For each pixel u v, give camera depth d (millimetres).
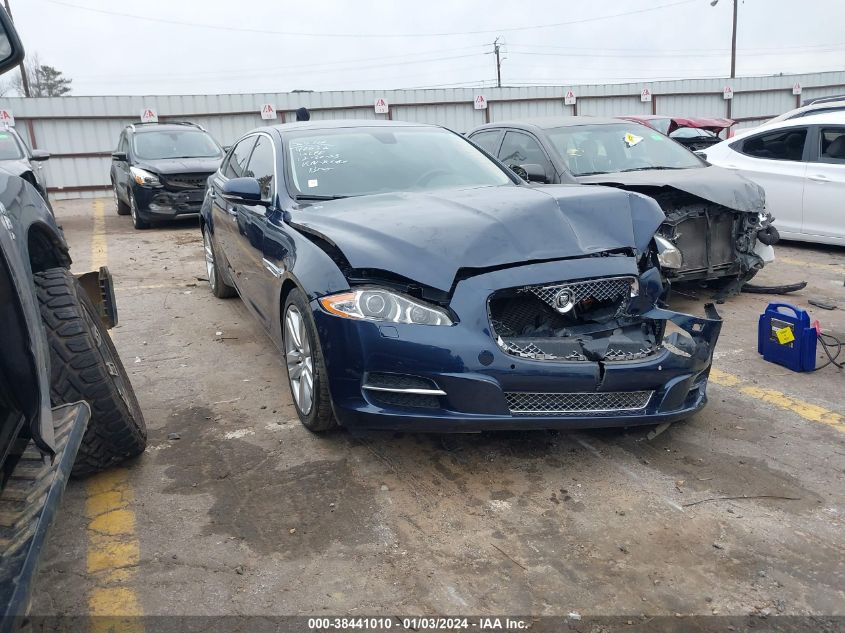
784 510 2932
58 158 19203
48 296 2994
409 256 3068
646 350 3207
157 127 12570
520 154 6934
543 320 3168
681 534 2775
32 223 2596
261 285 4203
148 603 2418
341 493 3102
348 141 4613
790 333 4527
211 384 4441
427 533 2801
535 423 3053
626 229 3373
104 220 13367
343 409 3148
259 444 3580
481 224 3207
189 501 3061
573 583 2496
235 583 2518
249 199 4191
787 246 8812
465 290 3006
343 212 3617
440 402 3023
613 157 6711
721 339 5246
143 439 3311
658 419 3238
